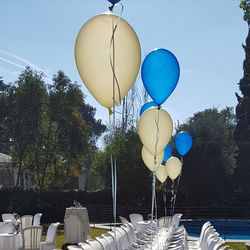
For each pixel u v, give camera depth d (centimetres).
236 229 2214
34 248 1131
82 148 3038
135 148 2481
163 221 1426
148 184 2502
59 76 2966
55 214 2572
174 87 753
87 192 2659
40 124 2873
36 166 2891
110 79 566
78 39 566
